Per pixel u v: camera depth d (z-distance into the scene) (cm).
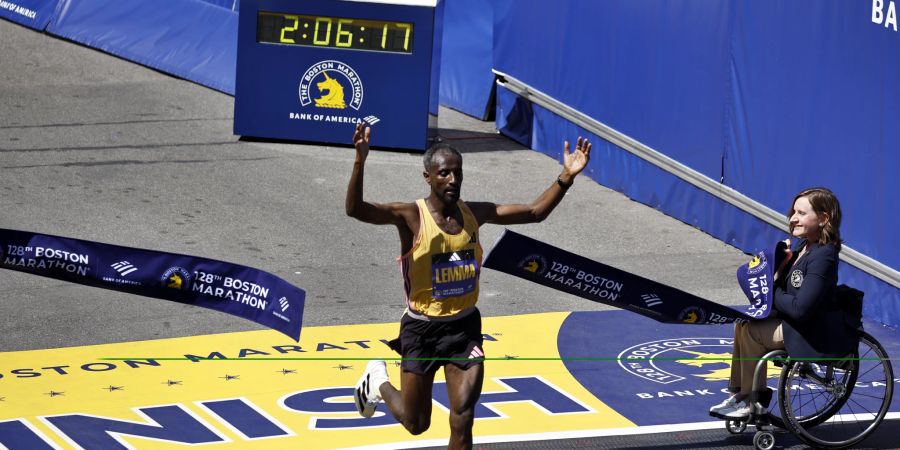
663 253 3703
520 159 4653
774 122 3544
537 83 4716
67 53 5550
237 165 4341
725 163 3775
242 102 4588
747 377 2344
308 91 4588
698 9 3822
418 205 2006
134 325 2980
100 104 4950
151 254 2202
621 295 2297
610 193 4312
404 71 4553
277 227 3741
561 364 2820
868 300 3222
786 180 3512
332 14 4522
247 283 2203
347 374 2709
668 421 2497
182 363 2742
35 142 4425
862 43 3178
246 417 2452
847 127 3256
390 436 2381
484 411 2523
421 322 2030
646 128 4128
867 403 2614
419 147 4622
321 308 3134
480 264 2039
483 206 2084
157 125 4738
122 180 4084
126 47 5522
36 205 3778
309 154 4531
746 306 3234
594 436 2405
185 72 5341
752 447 2364
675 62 3956
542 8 4641
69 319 2998
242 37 4553
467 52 5362
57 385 2583
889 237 3127
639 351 2927
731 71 3703
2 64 5341
